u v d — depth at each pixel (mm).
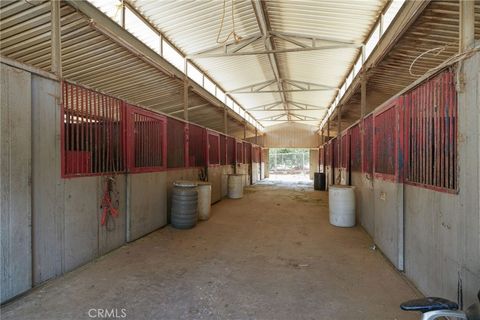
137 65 4977
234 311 2029
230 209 6289
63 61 4426
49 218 2518
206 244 3662
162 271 2758
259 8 4508
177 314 1989
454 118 1840
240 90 9320
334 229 4488
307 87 9039
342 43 5535
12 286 2166
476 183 1595
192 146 5984
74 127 2830
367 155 4254
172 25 4840
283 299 2205
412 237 2508
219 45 5746
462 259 1729
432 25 3168
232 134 14859
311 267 2875
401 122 2723
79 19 3383
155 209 4359
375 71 4832
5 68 2107
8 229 2137
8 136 2133
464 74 1715
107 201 3289
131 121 3760
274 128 17500
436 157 2084
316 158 17297
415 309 1300
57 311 2021
